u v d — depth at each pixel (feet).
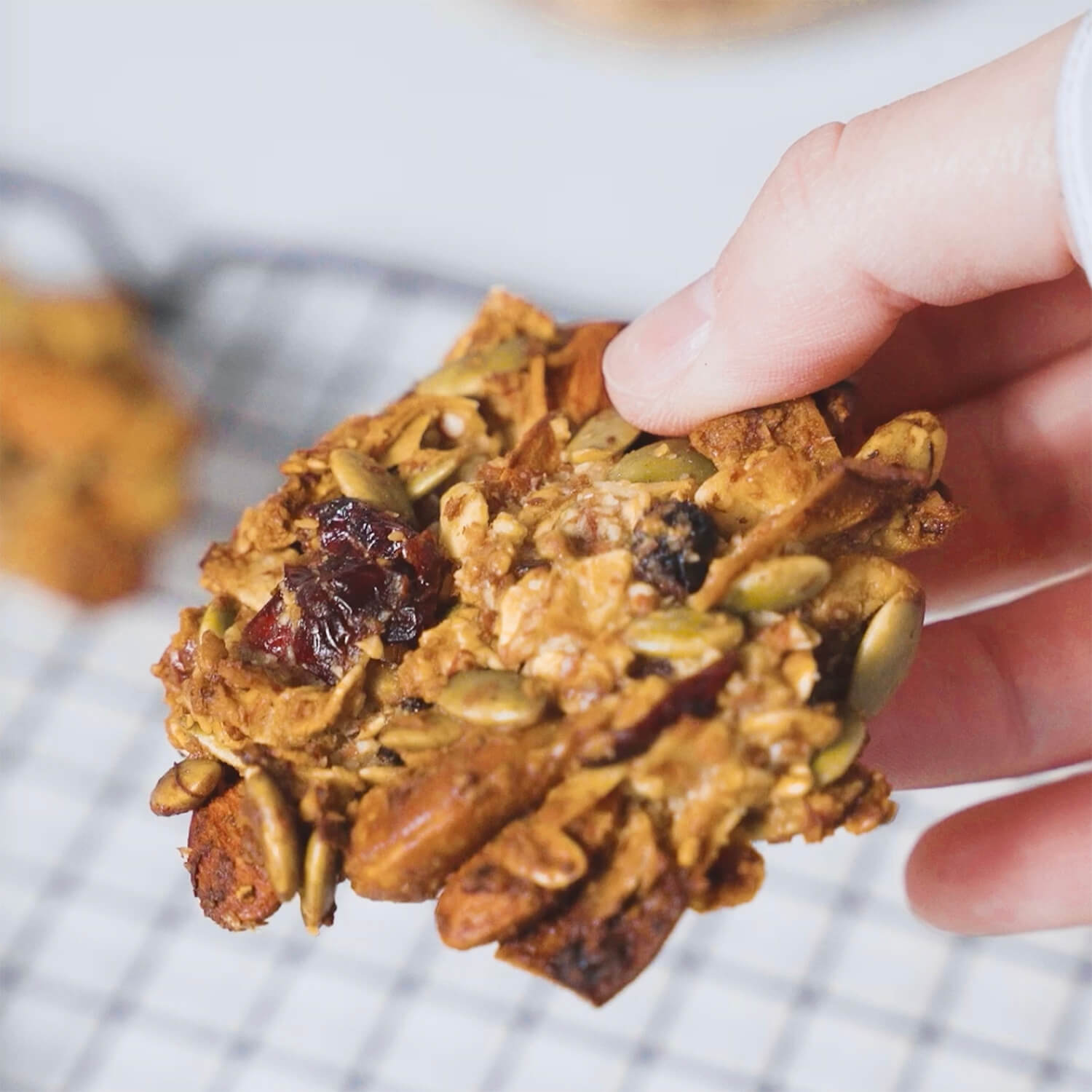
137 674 2.01
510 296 1.40
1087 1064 1.74
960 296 1.36
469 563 1.26
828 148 1.35
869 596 1.25
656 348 1.36
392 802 1.22
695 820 1.20
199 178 2.34
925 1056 1.75
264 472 2.12
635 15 2.28
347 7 2.36
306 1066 1.79
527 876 1.20
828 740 1.21
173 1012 1.83
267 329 2.21
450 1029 1.80
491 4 2.33
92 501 1.97
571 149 2.31
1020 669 1.55
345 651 1.25
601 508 1.26
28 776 1.95
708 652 1.21
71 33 2.40
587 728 1.20
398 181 2.33
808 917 1.82
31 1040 1.82
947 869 1.55
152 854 1.92
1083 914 1.53
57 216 2.27
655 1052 1.77
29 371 1.97
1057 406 1.54
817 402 1.34
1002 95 1.30
